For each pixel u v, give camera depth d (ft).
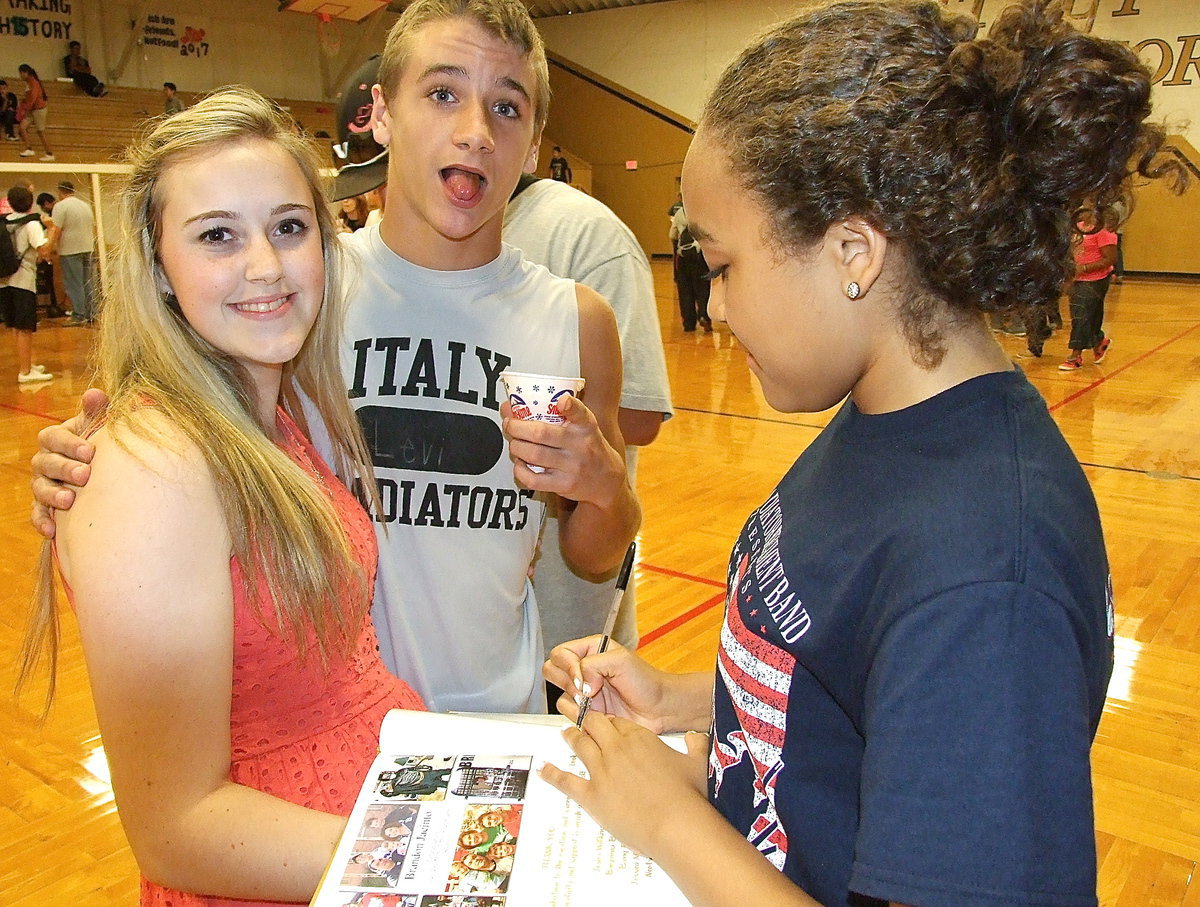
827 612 2.29
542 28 67.46
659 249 66.80
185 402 3.30
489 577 4.66
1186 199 48.19
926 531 2.06
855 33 2.24
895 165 2.08
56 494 3.03
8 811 7.73
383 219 4.80
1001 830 1.79
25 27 53.78
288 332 3.50
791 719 2.48
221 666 3.10
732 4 58.44
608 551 5.18
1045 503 2.02
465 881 2.63
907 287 2.24
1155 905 6.77
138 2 57.31
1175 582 12.44
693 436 20.42
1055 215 2.15
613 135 66.49
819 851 2.40
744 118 2.33
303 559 3.38
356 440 4.35
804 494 2.62
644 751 2.89
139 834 3.08
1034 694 1.84
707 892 2.39
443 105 4.19
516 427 4.11
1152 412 21.84
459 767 3.13
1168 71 45.93
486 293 4.69
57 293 37.19
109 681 2.92
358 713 3.78
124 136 53.36
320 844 3.07
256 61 63.52
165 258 3.38
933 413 2.25
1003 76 2.12
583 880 2.61
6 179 42.34
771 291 2.36
